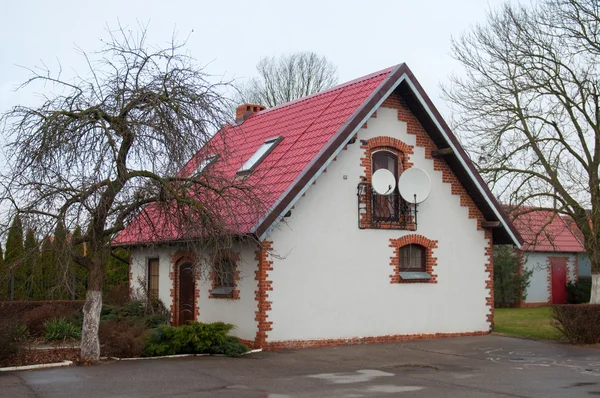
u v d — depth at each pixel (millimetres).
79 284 23984
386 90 18953
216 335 15750
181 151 13195
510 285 34719
